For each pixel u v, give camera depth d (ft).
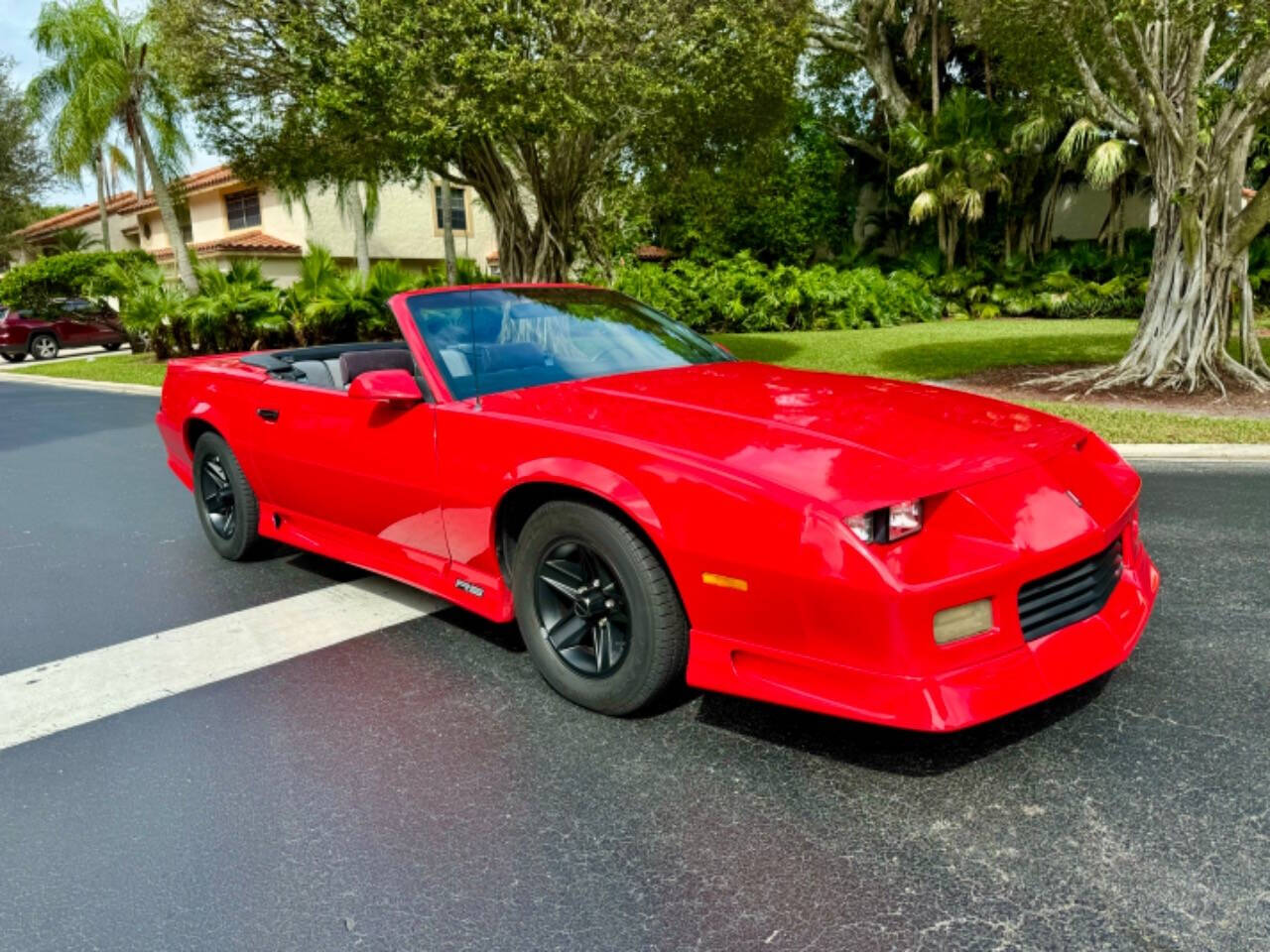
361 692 10.78
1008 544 7.84
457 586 11.36
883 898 6.83
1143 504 17.76
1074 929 6.41
